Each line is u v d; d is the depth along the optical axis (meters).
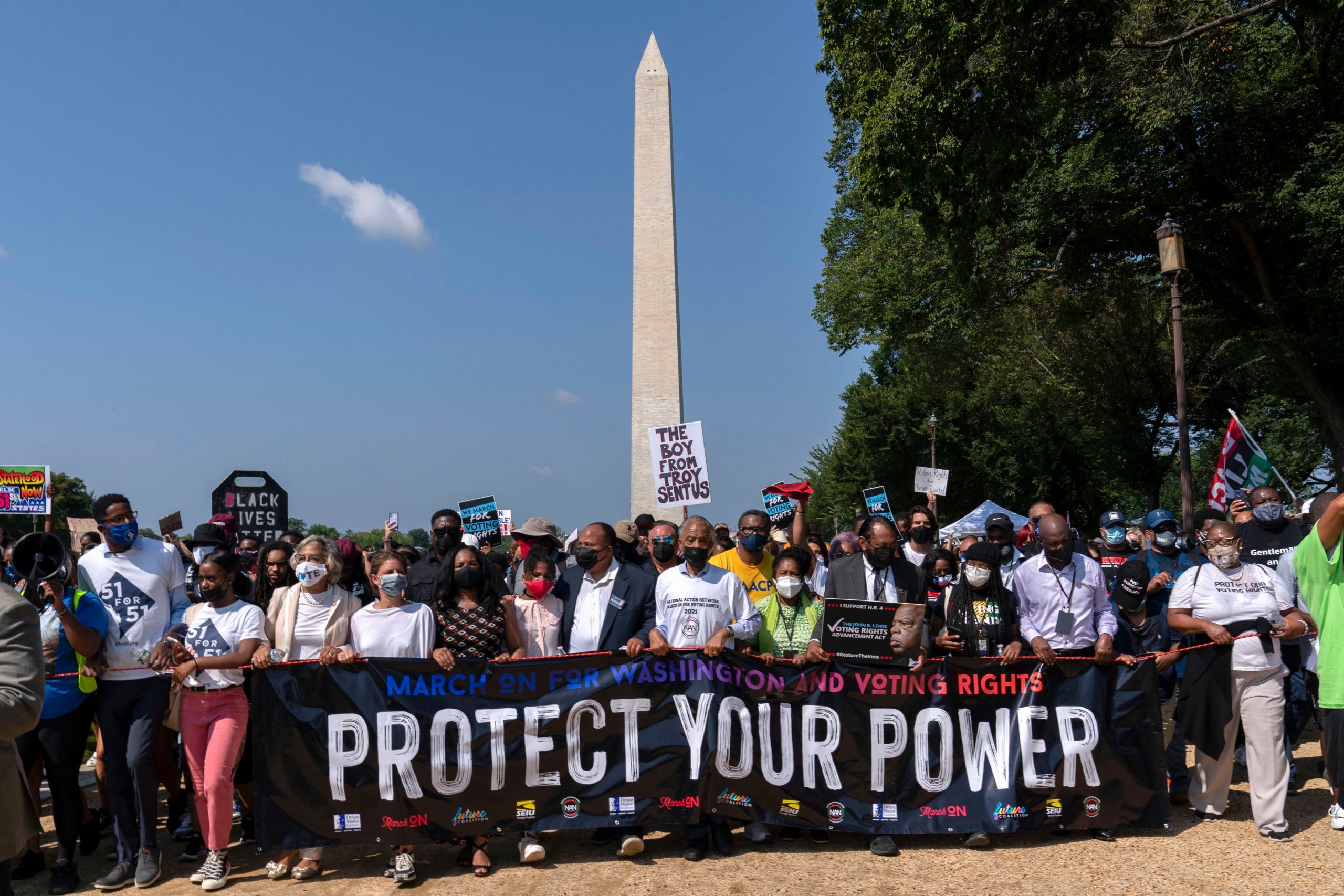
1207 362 33.53
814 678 6.20
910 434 42.56
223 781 5.61
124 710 5.72
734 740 6.08
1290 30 21.14
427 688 5.93
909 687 6.24
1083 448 39.62
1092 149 22.88
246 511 10.58
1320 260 20.88
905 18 17.47
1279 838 6.07
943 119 17.28
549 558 6.72
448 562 6.21
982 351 32.81
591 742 6.01
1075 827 6.18
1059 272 24.64
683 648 6.14
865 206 32.97
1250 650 6.20
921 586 7.24
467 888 5.45
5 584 3.35
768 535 6.85
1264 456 11.44
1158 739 6.35
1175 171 21.91
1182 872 5.53
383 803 5.78
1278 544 7.65
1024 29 16.41
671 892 5.30
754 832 6.14
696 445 10.88
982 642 6.49
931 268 25.62
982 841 6.05
